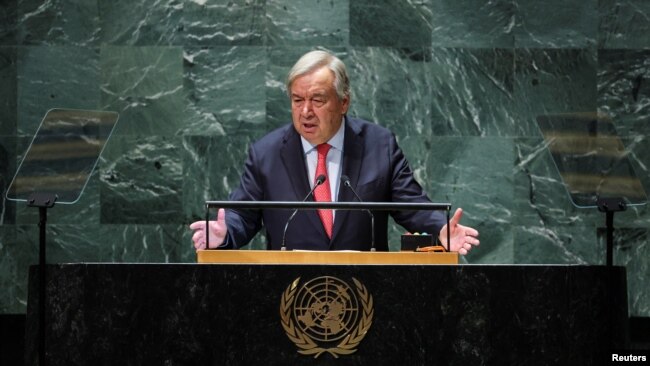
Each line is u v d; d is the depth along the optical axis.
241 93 16.22
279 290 7.18
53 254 16.06
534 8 16.39
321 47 16.27
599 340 7.21
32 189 9.03
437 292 7.20
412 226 10.53
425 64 16.30
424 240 8.48
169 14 16.19
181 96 16.17
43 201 8.09
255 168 10.79
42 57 16.06
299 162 10.63
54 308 7.21
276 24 16.23
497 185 16.28
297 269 7.20
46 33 16.09
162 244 16.11
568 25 16.39
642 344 16.22
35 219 16.06
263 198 10.68
